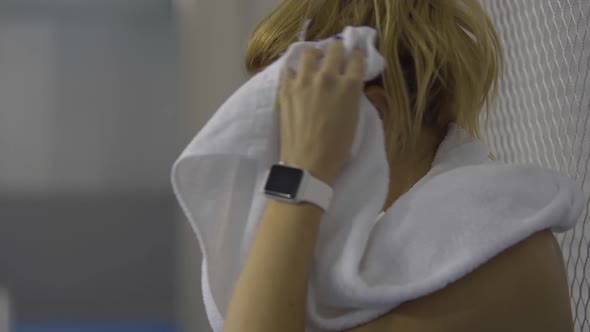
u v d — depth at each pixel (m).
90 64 4.48
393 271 0.64
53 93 4.46
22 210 4.43
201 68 3.59
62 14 4.44
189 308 3.70
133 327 4.43
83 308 4.47
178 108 4.50
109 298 4.49
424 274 0.63
